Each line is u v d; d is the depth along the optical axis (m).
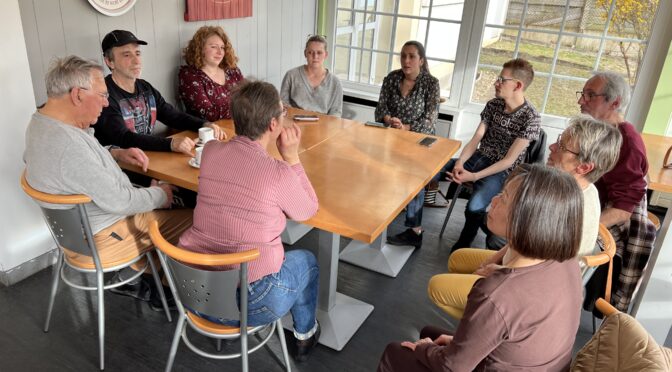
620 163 1.96
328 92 3.46
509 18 3.73
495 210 1.33
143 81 2.65
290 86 3.46
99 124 2.37
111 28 2.66
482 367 1.22
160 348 2.02
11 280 2.35
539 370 1.17
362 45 4.39
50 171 1.64
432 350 1.31
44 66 2.38
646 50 3.32
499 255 1.74
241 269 1.41
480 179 2.77
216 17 3.31
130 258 1.88
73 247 1.77
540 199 1.10
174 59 3.12
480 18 3.77
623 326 1.21
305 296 1.86
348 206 1.75
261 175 1.45
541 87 3.81
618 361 1.14
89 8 2.52
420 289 2.53
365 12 4.24
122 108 2.46
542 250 1.11
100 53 2.64
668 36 3.21
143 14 2.83
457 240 3.03
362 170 2.11
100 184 1.69
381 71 4.38
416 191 1.93
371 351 2.08
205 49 2.91
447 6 3.88
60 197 1.59
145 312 2.22
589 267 1.54
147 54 2.92
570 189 1.11
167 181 1.98
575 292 1.18
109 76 2.47
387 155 2.33
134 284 2.26
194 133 2.59
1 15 2.02
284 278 1.60
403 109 3.25
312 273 1.80
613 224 1.97
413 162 2.24
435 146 2.49
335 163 2.18
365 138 2.58
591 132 1.58
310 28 4.43
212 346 2.05
